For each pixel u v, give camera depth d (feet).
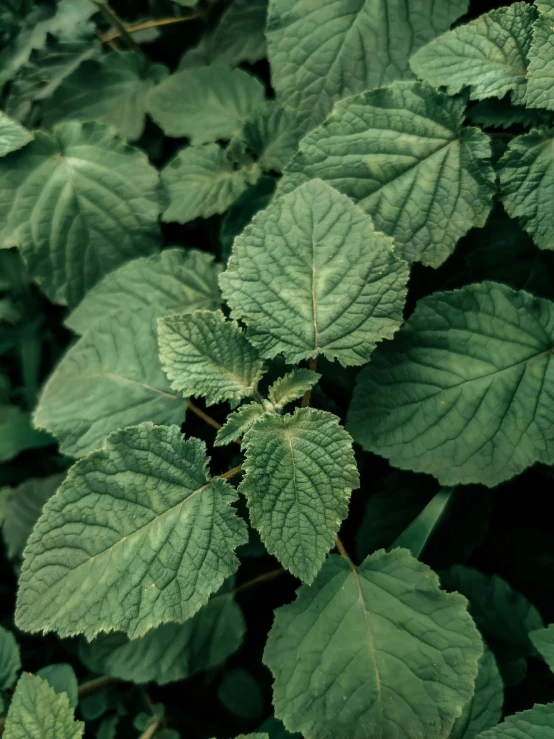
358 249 1.19
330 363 1.37
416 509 1.36
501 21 1.30
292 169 1.31
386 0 1.41
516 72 1.28
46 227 1.50
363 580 1.17
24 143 1.49
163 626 1.35
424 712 1.08
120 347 1.29
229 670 1.44
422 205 1.28
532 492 1.45
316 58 1.42
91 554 1.08
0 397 1.81
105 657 1.34
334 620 1.14
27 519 1.60
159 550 1.08
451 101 1.29
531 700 1.29
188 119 1.63
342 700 1.09
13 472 1.75
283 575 1.48
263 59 1.74
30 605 1.05
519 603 1.26
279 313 1.19
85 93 1.73
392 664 1.11
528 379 1.21
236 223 1.51
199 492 1.11
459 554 1.35
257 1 1.69
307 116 1.43
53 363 1.80
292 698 1.10
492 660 1.19
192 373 1.17
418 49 1.40
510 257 1.38
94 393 1.26
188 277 1.42
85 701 1.42
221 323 1.19
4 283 1.81
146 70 1.75
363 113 1.31
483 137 1.27
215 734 1.46
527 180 1.26
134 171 1.53
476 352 1.23
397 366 1.25
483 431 1.20
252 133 1.54
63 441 1.24
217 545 1.08
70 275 1.51
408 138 1.30
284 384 1.20
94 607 1.05
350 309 1.18
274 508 1.06
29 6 1.96
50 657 1.58
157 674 1.32
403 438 1.22
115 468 1.11
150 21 1.80
